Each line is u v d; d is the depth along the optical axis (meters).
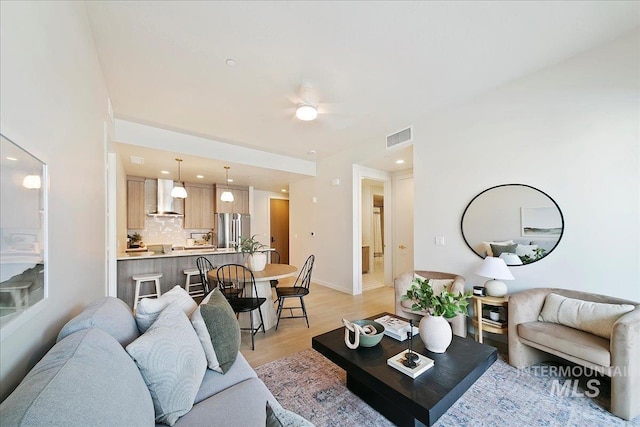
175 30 1.95
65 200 1.25
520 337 2.27
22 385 0.70
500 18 1.90
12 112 0.78
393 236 5.57
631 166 2.12
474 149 3.04
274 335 3.06
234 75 2.53
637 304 1.97
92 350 0.90
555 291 2.41
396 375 1.53
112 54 2.17
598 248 2.26
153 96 2.88
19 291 0.78
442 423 1.69
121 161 4.37
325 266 5.46
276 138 4.32
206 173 5.48
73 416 0.65
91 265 1.77
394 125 3.82
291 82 2.68
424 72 2.55
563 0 1.76
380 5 1.77
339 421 1.71
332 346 1.89
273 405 0.72
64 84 1.28
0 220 0.69
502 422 1.69
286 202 8.38
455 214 3.21
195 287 4.69
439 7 1.79
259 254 3.47
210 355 1.51
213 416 1.16
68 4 1.38
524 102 2.66
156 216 6.24
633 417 1.69
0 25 0.73
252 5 1.74
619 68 2.15
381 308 4.03
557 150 2.47
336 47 2.18
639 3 1.79
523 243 2.66
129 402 0.84
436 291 3.01
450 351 1.81
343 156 5.04
